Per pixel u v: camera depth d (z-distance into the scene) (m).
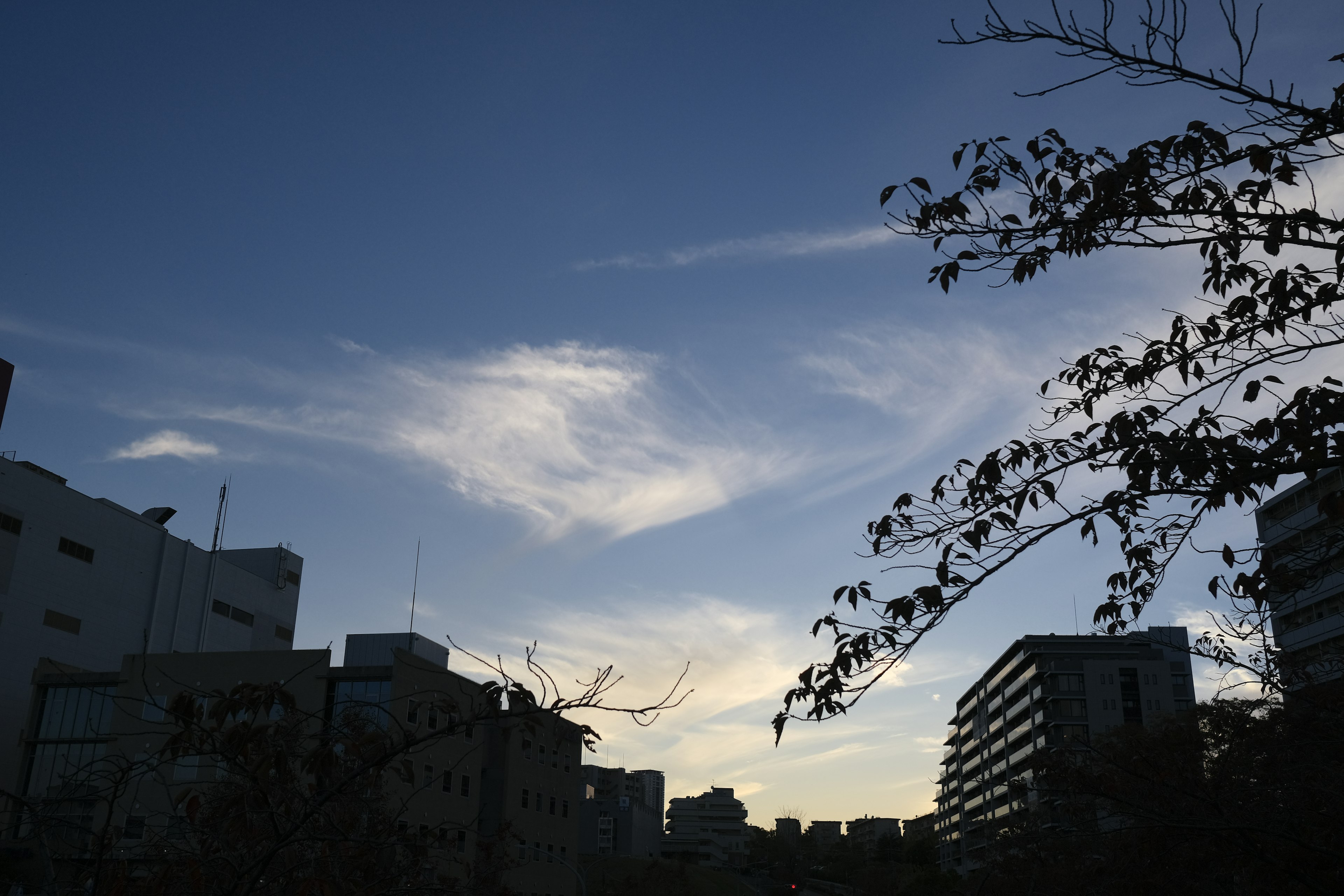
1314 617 32.44
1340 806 11.35
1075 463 7.70
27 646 65.00
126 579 74.06
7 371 65.56
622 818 134.12
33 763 49.12
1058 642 107.81
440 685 45.50
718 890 121.38
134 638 73.94
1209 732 14.62
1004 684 121.88
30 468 70.12
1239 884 13.13
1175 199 7.60
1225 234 7.58
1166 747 13.94
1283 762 13.17
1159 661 103.81
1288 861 11.47
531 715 6.40
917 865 138.88
